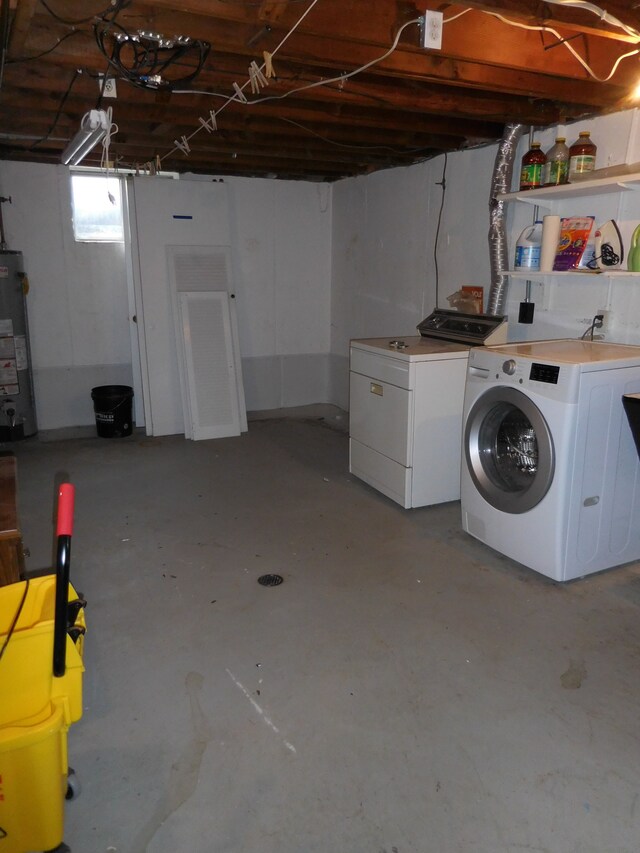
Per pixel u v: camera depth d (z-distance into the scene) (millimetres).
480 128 3604
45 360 5176
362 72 2777
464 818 1567
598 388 2518
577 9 2049
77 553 3027
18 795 1345
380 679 2094
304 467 4344
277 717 1917
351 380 3936
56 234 5004
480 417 2953
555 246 3219
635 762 1745
